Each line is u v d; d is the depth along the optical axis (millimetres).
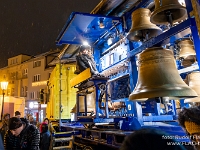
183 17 3244
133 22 4062
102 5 5020
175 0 3082
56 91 10102
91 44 6891
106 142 4211
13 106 14867
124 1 4852
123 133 3590
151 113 4684
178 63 4305
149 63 2992
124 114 4855
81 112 5734
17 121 3725
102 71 5910
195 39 2479
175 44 4113
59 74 10164
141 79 3053
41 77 28469
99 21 5395
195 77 3576
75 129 6625
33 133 3850
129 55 3982
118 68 5418
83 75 4980
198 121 1619
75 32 6016
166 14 3199
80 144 5863
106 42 6660
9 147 3824
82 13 4965
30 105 28922
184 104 4340
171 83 2756
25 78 31312
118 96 5344
